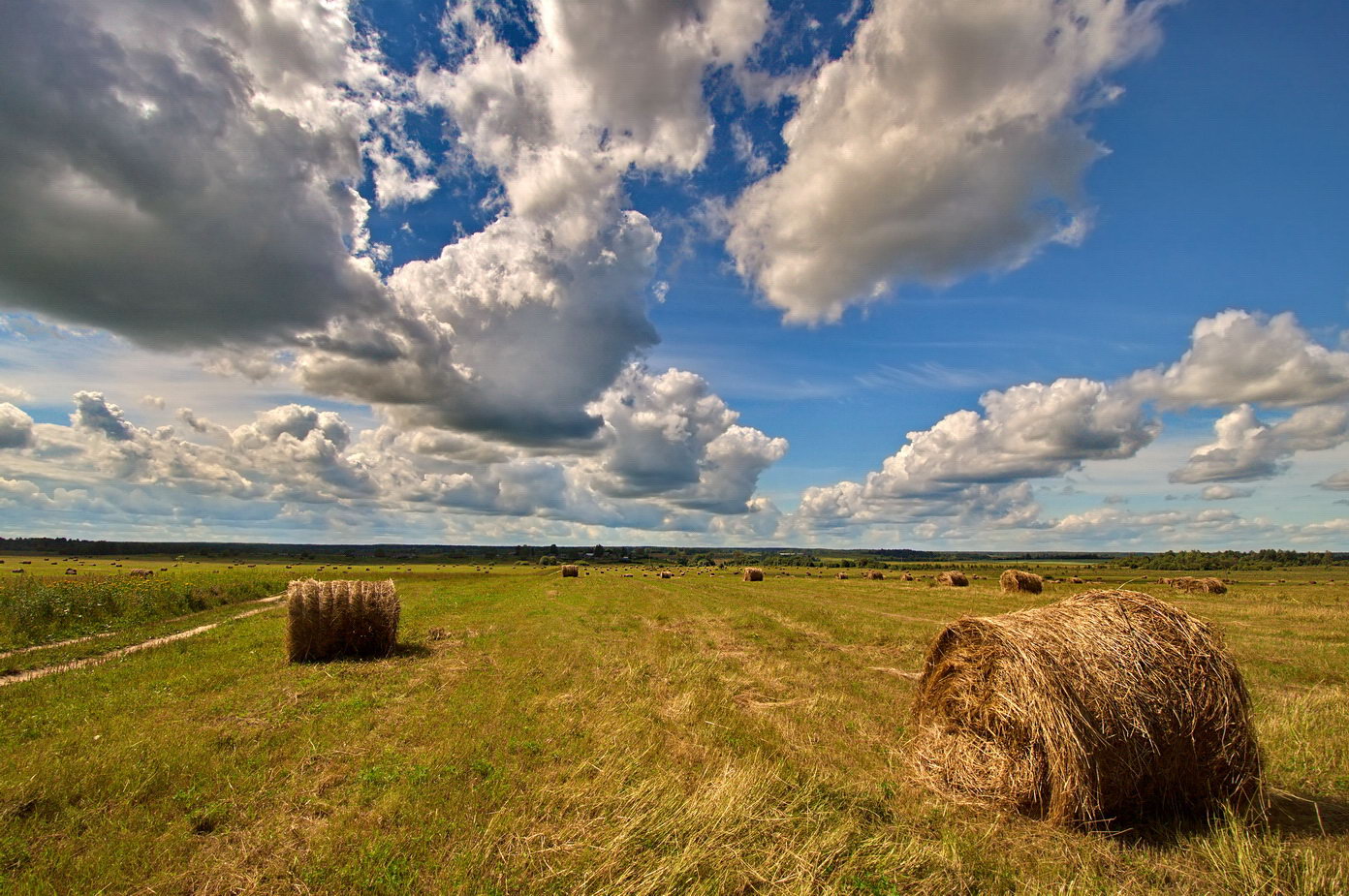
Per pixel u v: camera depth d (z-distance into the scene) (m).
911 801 7.18
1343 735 9.11
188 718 10.09
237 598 33.56
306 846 5.91
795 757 8.36
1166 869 5.72
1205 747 6.82
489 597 37.62
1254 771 6.89
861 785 7.46
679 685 12.51
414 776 7.45
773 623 22.67
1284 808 6.98
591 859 5.50
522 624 22.77
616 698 11.25
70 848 5.80
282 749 8.55
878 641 18.39
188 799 6.90
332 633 15.71
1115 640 7.23
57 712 10.44
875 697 11.72
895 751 8.73
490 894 5.03
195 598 29.67
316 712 10.48
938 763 8.16
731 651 16.69
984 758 7.75
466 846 5.80
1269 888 5.31
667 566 115.62
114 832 6.13
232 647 17.69
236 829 6.25
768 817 6.30
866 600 34.75
